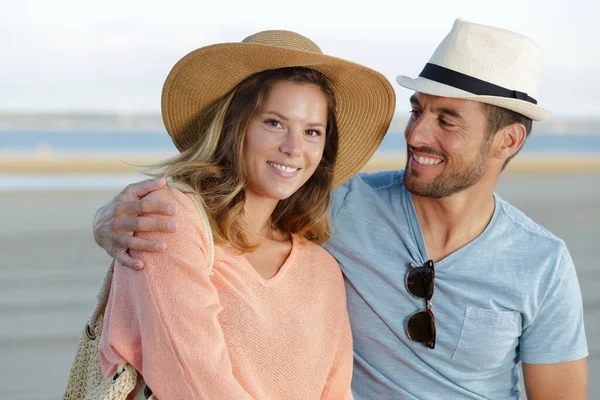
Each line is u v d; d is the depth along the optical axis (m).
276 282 2.12
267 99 2.08
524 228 2.43
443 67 2.32
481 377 2.43
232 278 2.02
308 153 2.13
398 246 2.41
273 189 2.10
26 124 75.69
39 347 5.46
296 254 2.22
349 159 2.46
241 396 1.81
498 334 2.37
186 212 1.96
